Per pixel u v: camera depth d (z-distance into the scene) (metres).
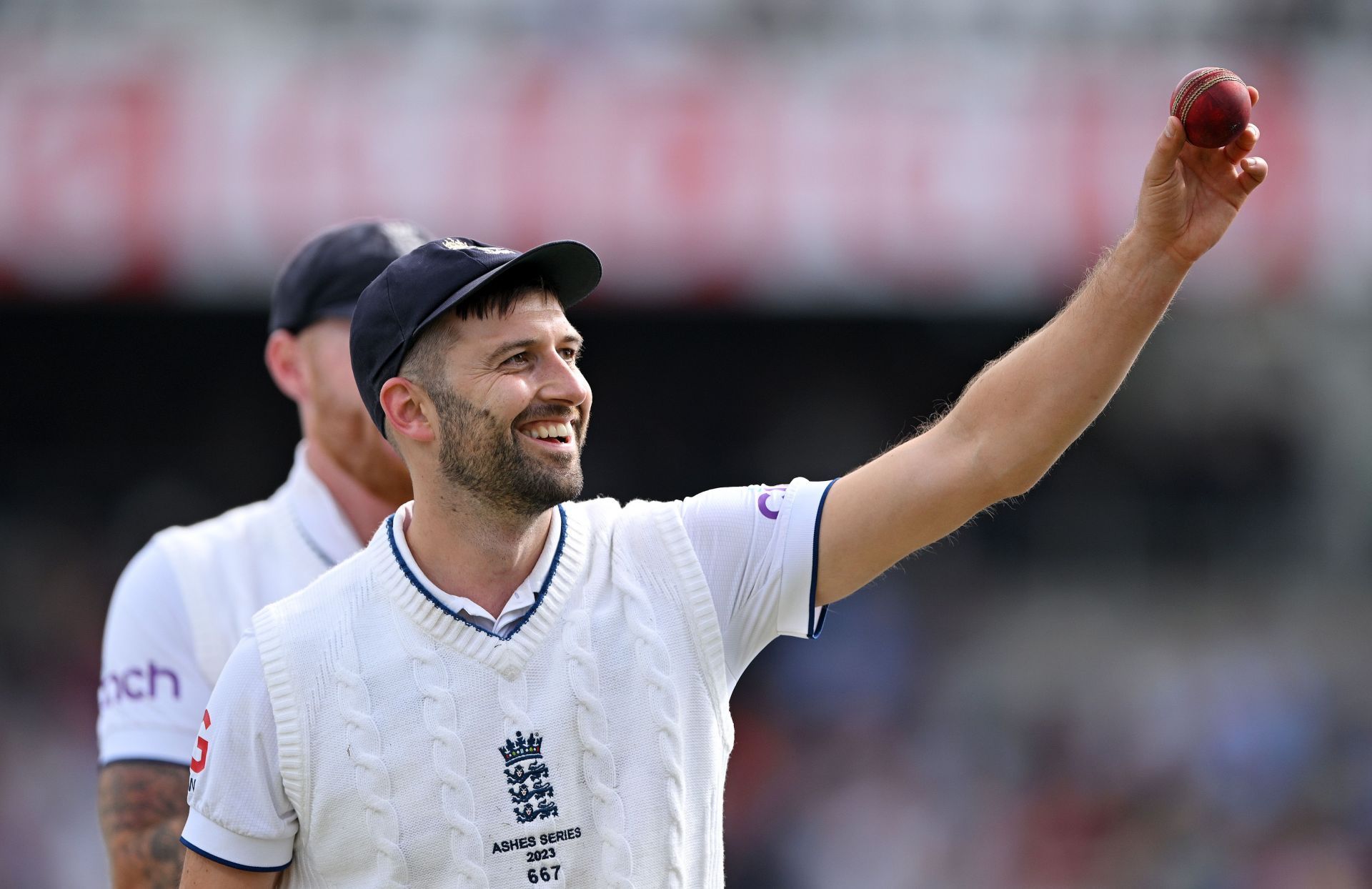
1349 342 45.16
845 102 34.22
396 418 7.60
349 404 10.42
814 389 47.56
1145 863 35.25
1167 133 6.99
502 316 7.38
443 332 7.39
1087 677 40.19
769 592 7.75
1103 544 44.59
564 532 7.75
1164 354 45.75
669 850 7.40
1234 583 44.00
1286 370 45.56
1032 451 7.34
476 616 7.48
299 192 33.12
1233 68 35.03
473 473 7.38
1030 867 35.34
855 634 40.09
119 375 46.53
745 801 36.50
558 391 7.40
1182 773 37.47
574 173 33.50
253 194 33.06
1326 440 45.31
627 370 47.53
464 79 34.03
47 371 46.25
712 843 7.70
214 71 33.66
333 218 33.09
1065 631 41.91
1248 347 45.59
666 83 34.31
